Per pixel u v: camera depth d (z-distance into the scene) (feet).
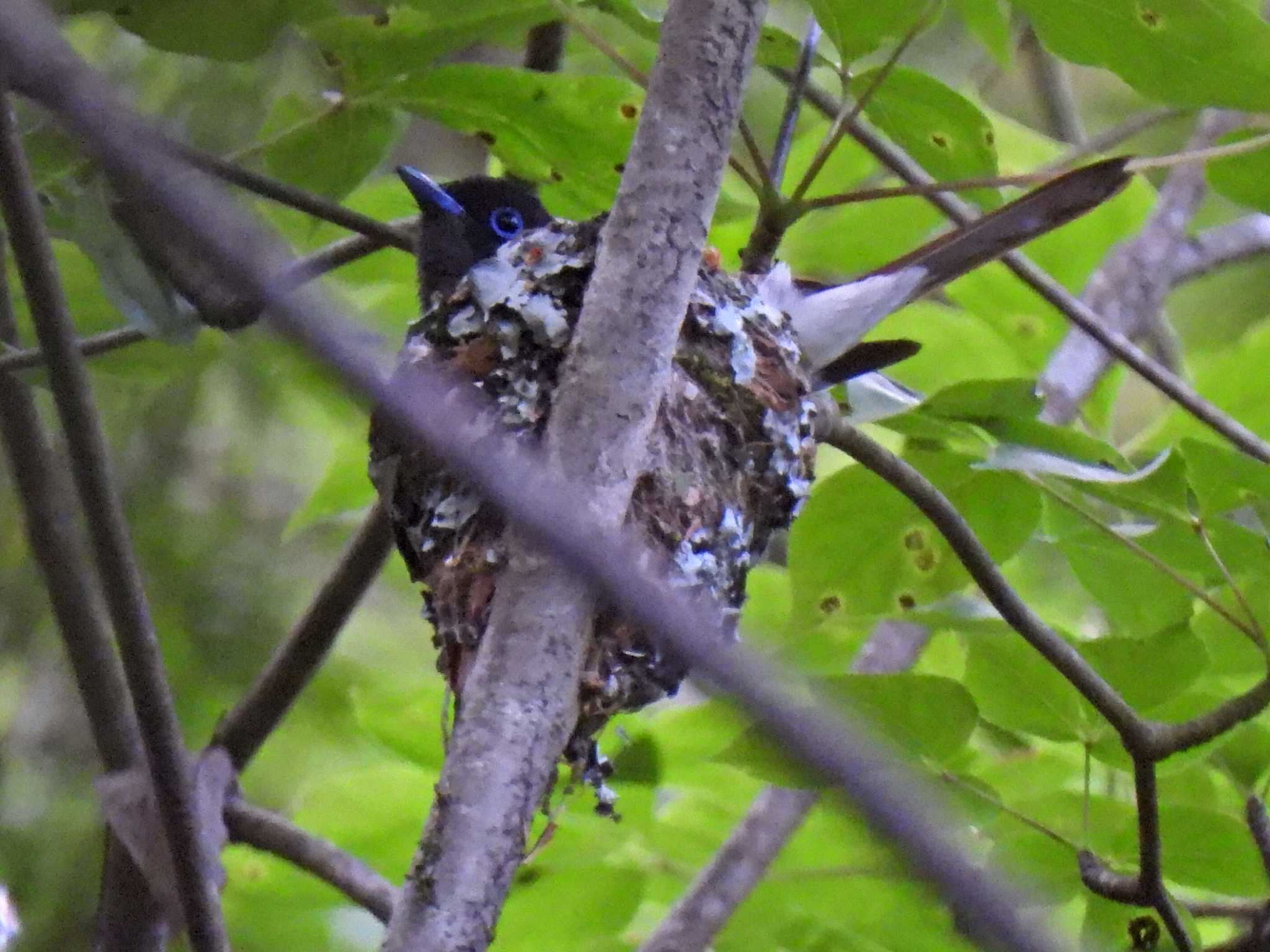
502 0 18.83
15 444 19.75
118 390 27.07
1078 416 26.78
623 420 12.72
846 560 20.25
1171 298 36.63
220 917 16.10
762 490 18.19
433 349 18.03
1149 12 16.67
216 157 18.85
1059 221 19.38
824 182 25.85
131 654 14.96
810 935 21.21
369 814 22.36
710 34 13.43
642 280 12.99
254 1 18.86
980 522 20.11
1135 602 20.48
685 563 16.66
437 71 19.63
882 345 20.03
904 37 17.81
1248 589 19.61
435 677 24.11
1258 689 17.44
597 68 24.22
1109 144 29.30
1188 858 19.51
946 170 20.07
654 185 13.16
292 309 6.22
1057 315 27.12
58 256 21.48
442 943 11.16
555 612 12.07
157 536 26.63
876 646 24.80
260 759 27.40
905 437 22.76
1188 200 30.17
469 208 23.39
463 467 6.74
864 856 20.62
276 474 27.71
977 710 18.06
